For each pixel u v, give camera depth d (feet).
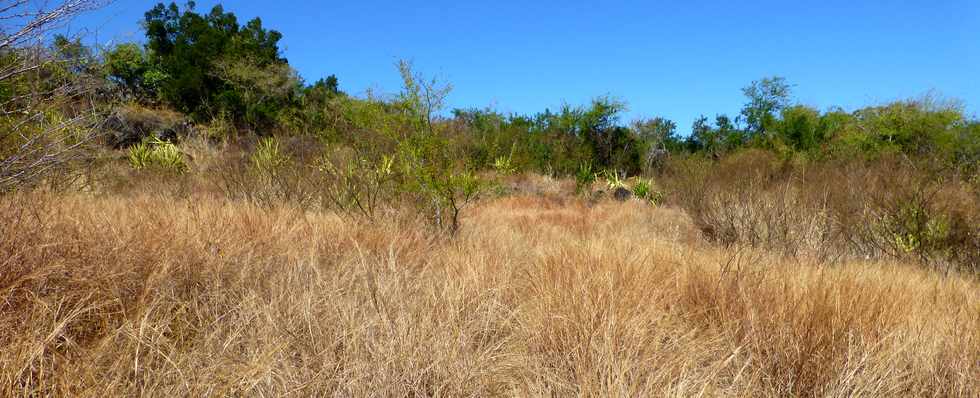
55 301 7.42
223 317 8.80
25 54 9.89
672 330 9.60
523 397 7.44
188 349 7.65
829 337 8.67
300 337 8.50
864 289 11.78
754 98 92.48
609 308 9.33
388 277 11.34
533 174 64.64
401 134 21.63
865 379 7.62
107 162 25.88
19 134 10.09
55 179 13.03
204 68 78.43
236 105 74.08
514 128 73.77
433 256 15.62
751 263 13.87
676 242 23.50
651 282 12.09
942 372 8.17
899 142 60.90
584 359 7.97
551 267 13.32
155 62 77.00
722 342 9.31
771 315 9.59
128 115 46.57
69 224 10.46
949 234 21.29
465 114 66.54
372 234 17.19
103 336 7.43
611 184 59.16
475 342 9.25
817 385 7.86
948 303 12.17
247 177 26.89
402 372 7.63
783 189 27.61
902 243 22.11
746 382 7.88
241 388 6.64
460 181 21.40
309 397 7.04
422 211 22.25
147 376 6.40
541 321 9.56
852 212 24.20
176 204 19.76
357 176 23.52
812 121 73.46
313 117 35.60
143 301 8.12
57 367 6.60
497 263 14.15
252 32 96.22
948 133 55.47
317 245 14.26
